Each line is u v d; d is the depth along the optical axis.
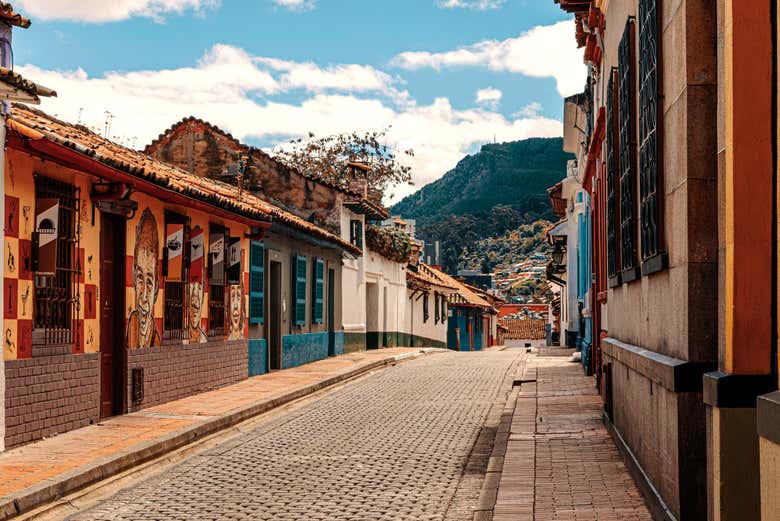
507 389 18.38
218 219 16.47
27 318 10.19
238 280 17.27
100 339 12.18
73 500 8.45
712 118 5.75
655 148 6.84
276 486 9.11
